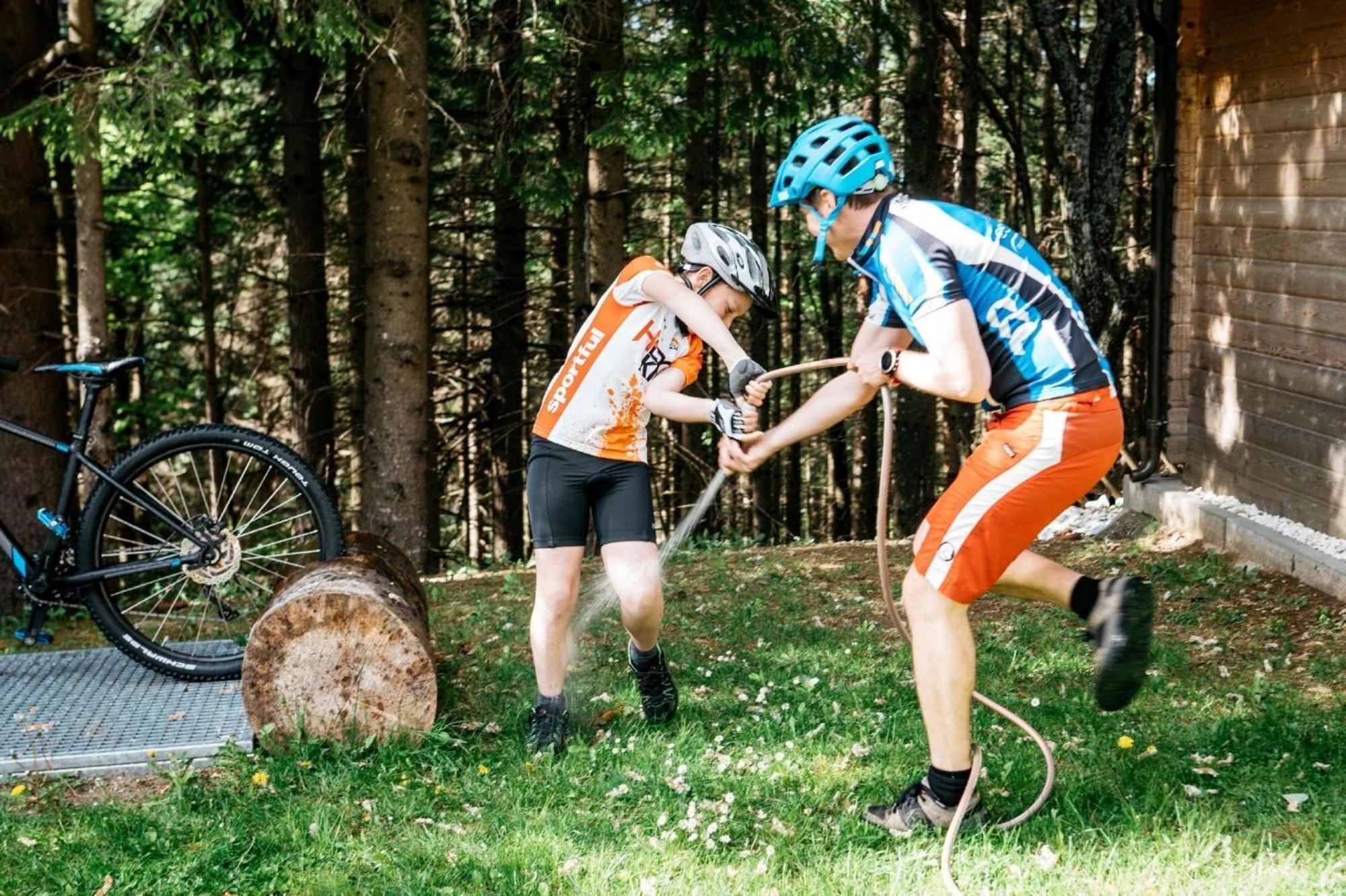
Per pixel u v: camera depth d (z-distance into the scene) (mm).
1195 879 2957
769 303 3877
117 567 4727
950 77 13516
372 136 8656
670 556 7094
